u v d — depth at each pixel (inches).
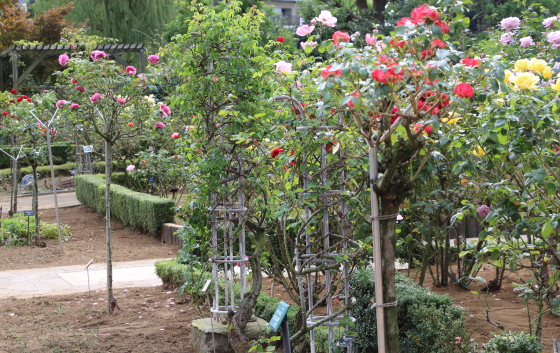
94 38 234.8
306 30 143.6
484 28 746.2
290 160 142.1
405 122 99.0
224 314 180.2
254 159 164.4
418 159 176.6
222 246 195.2
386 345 111.5
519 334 142.0
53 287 287.3
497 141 128.6
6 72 937.5
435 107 103.3
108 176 231.9
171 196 521.0
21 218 461.4
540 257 178.1
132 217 457.4
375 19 704.4
